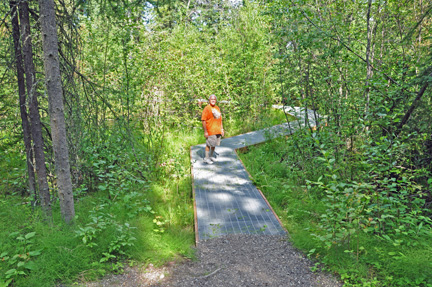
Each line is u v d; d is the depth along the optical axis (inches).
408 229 166.2
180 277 141.8
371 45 287.3
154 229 188.9
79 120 221.9
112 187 231.0
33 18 197.6
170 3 215.3
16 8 177.5
